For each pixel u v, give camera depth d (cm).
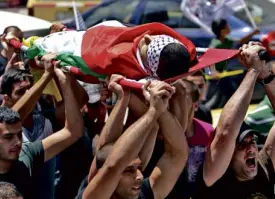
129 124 1120
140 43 1098
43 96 1434
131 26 1197
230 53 1138
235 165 1179
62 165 1308
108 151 1042
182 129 1078
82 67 1143
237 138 1173
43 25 2064
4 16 2091
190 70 1109
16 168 1163
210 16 2336
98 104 1327
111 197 1037
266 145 1230
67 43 1184
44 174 1198
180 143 1076
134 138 1002
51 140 1185
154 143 1099
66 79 1172
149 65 1076
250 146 1175
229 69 2064
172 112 1116
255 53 1117
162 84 1013
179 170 1088
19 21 2061
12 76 1333
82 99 1202
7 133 1136
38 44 1230
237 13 2342
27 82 1334
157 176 1082
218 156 1116
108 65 1100
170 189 1092
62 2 2828
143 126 1005
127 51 1096
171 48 1062
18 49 1417
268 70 1181
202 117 1528
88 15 2500
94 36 1157
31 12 2831
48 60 1183
